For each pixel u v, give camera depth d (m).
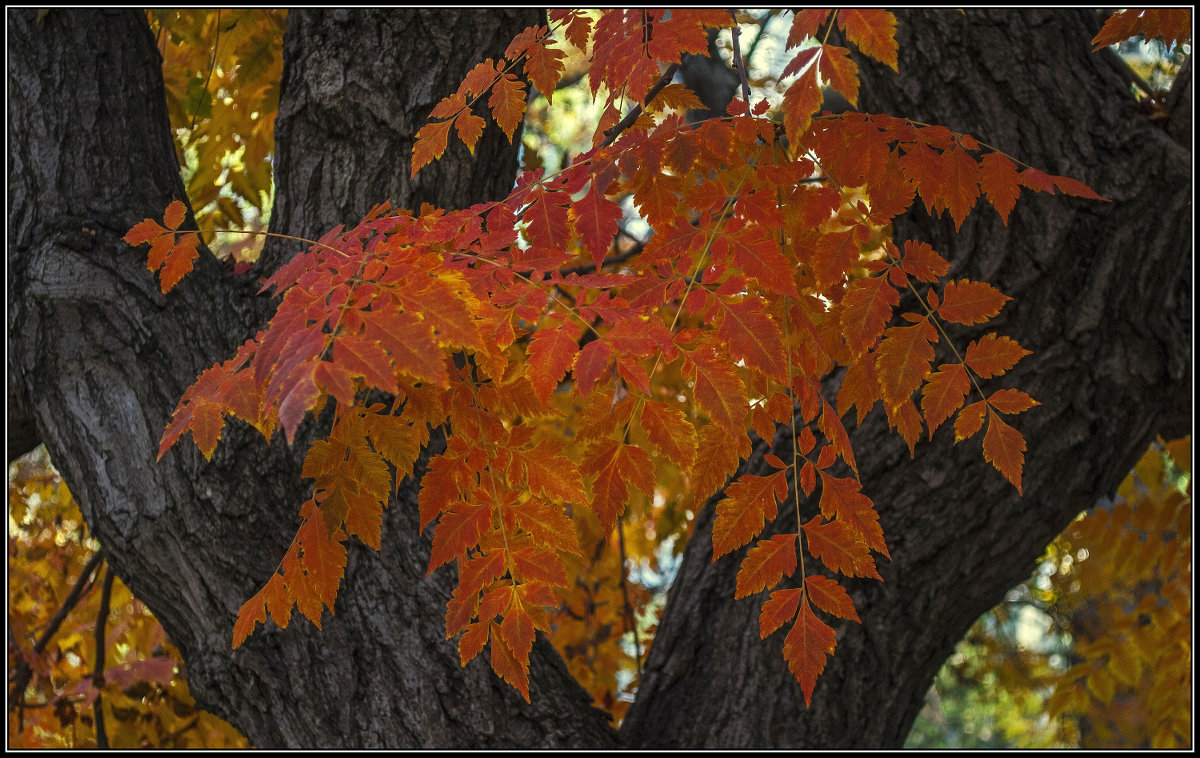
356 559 1.75
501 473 1.09
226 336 1.85
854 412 2.02
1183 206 1.88
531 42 1.20
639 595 3.83
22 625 3.08
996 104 1.94
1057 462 1.92
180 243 1.20
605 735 1.89
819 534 1.05
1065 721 5.03
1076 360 1.89
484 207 1.14
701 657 2.10
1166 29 1.18
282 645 1.71
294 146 1.99
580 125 5.21
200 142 3.22
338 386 0.74
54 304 1.80
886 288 1.07
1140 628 3.08
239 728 1.80
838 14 0.91
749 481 1.04
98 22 2.03
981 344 1.05
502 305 0.98
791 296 0.98
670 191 1.16
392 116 1.93
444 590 1.77
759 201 1.07
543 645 1.98
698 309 0.98
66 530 3.97
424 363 0.77
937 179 1.10
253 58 2.79
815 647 1.03
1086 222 1.89
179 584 1.75
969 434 1.06
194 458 1.75
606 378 1.00
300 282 0.94
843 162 1.11
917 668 2.05
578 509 3.17
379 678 1.71
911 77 1.98
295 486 1.75
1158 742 3.03
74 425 1.77
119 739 3.01
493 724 1.73
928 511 1.94
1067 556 4.21
